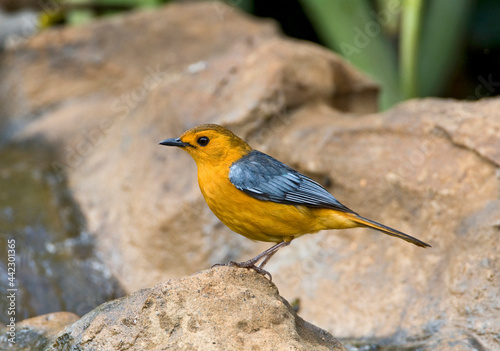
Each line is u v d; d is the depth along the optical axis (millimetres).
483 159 10227
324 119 13188
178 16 18797
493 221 9445
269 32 18734
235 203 8289
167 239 12867
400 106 12547
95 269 13078
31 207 14242
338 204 8297
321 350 7355
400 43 17141
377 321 10180
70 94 18219
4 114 18484
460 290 9312
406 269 10492
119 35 18500
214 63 14672
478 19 19172
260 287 7688
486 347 8641
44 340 8289
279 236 8508
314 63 14109
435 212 10516
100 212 14148
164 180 13328
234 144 8484
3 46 19734
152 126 14195
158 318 7129
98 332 7250
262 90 13062
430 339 9203
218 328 6969
